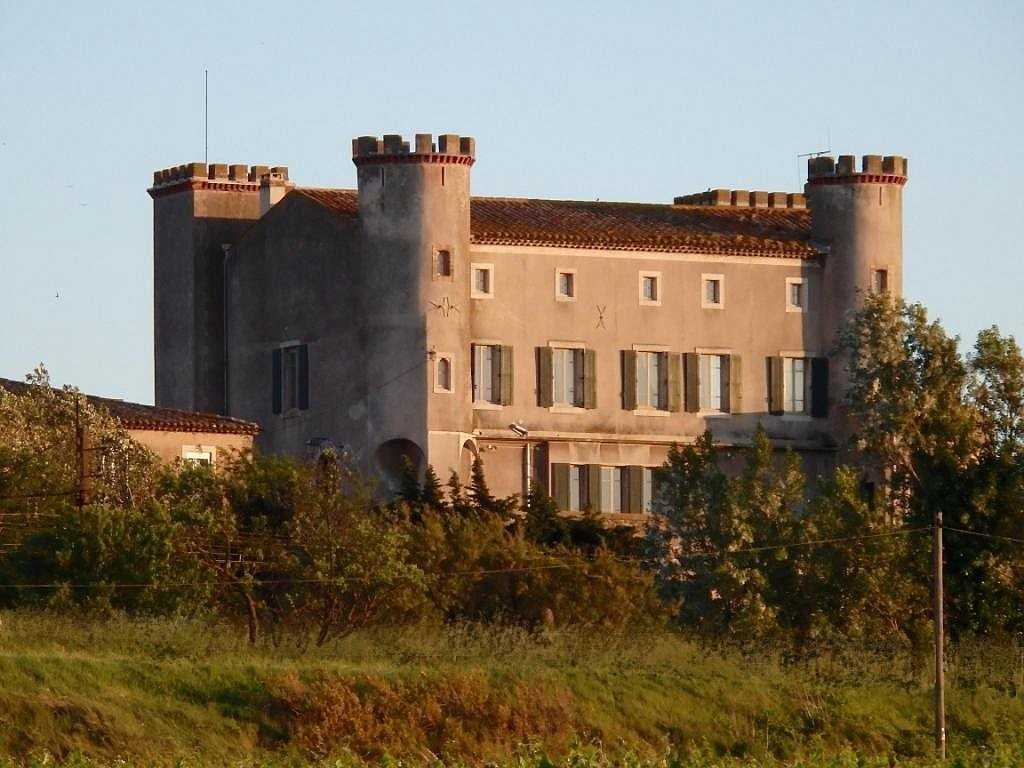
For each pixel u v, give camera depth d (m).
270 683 167.25
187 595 189.00
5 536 193.38
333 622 193.88
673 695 183.00
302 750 162.62
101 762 151.62
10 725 157.00
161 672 166.25
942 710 182.75
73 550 188.00
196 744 160.75
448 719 170.00
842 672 195.00
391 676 173.38
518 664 183.62
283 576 195.25
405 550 198.25
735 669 190.62
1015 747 173.12
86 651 171.50
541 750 162.75
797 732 183.12
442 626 195.88
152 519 190.25
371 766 157.25
